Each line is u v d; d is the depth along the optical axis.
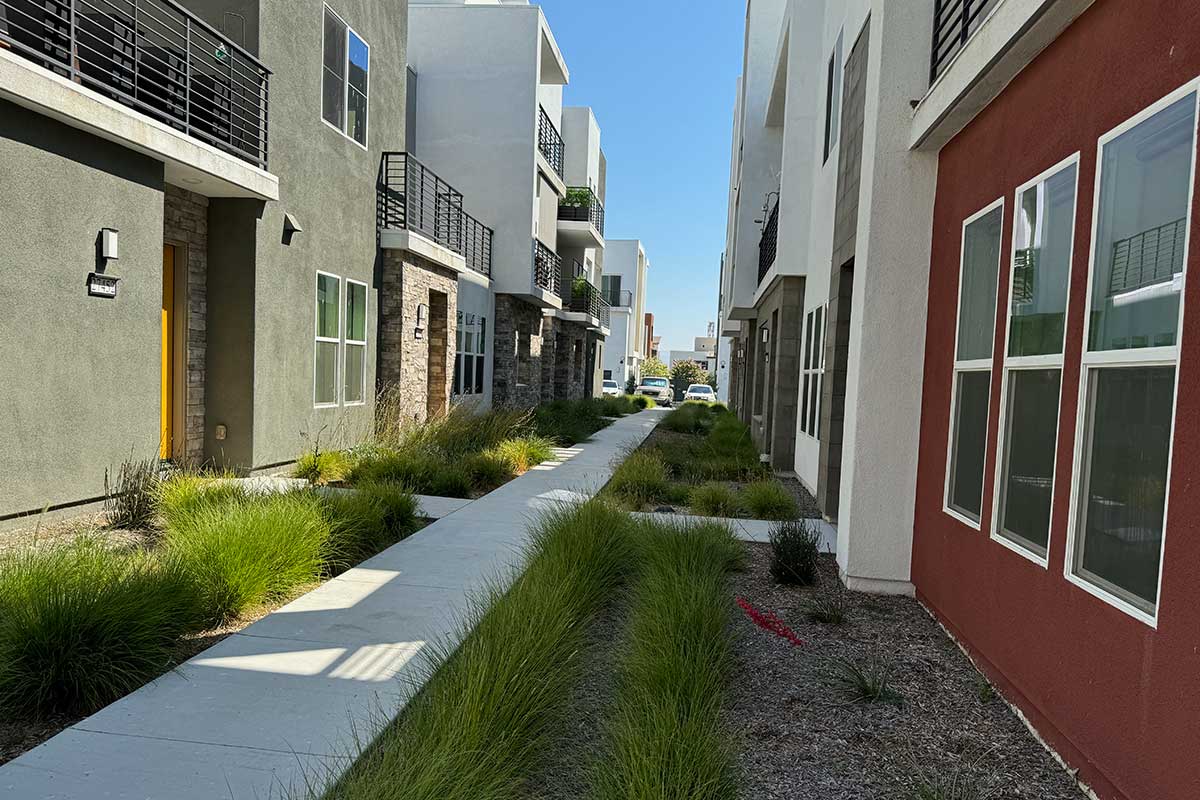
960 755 3.19
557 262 22.73
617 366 53.66
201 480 7.06
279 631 4.28
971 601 4.28
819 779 2.94
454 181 18.09
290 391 9.74
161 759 2.85
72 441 6.43
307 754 2.91
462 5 17.95
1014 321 3.84
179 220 8.44
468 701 2.87
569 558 5.04
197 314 8.84
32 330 5.99
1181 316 2.43
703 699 3.29
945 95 4.50
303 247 9.93
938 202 5.23
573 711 3.44
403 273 12.43
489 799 2.41
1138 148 2.78
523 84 17.88
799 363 11.66
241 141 8.62
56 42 7.61
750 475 11.09
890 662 4.21
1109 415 2.90
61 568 3.95
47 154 6.04
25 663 3.30
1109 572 2.85
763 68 15.45
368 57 11.70
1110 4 3.01
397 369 12.45
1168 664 2.41
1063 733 3.10
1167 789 2.40
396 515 6.94
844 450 6.02
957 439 4.70
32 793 2.59
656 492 9.42
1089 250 3.07
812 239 10.66
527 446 12.21
